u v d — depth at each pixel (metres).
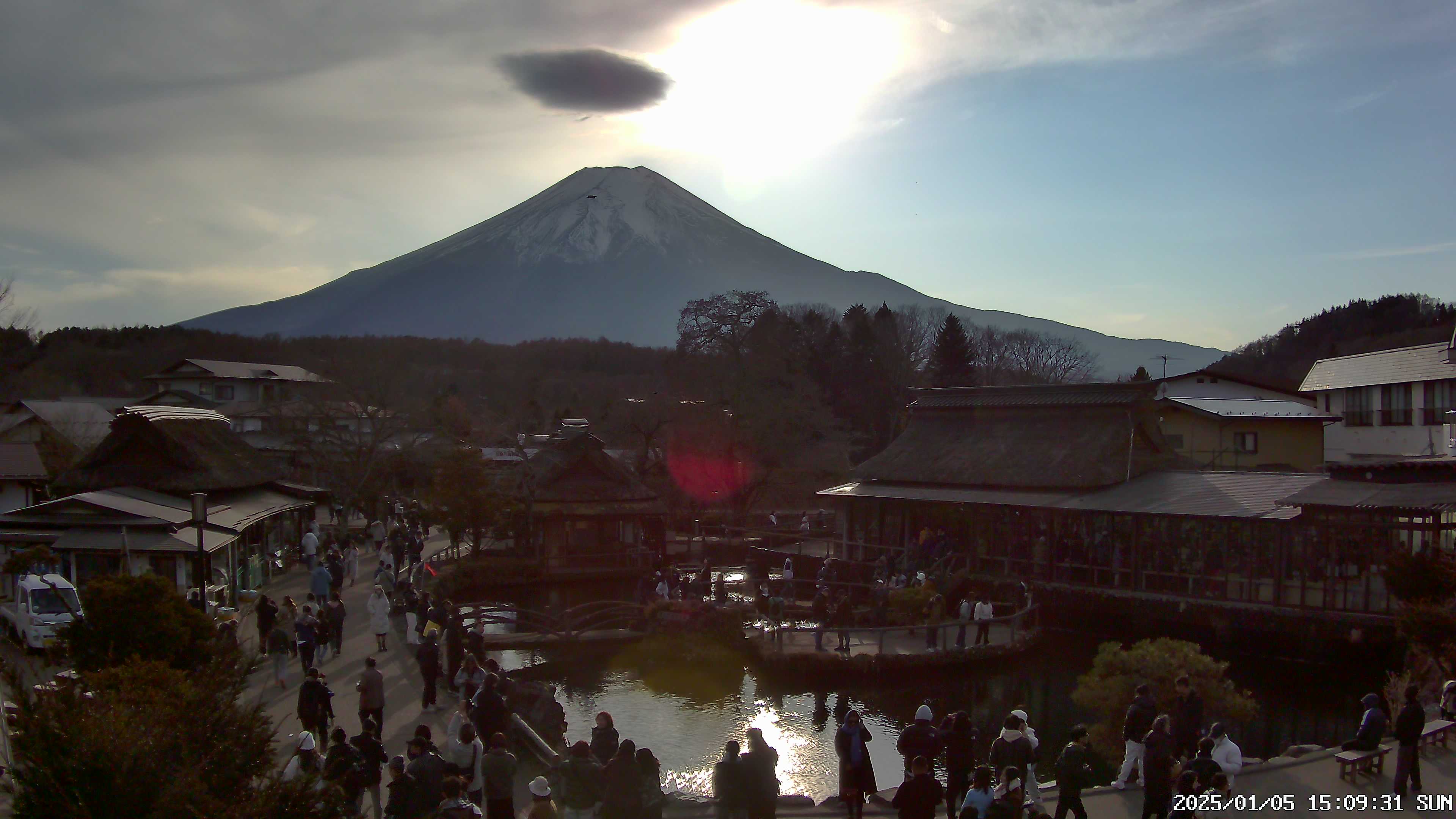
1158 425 46.53
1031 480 43.91
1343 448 63.66
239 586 36.91
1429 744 19.33
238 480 41.00
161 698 11.85
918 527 47.88
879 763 24.31
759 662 32.53
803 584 47.66
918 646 33.62
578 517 51.62
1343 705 28.48
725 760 14.38
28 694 11.27
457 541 50.53
